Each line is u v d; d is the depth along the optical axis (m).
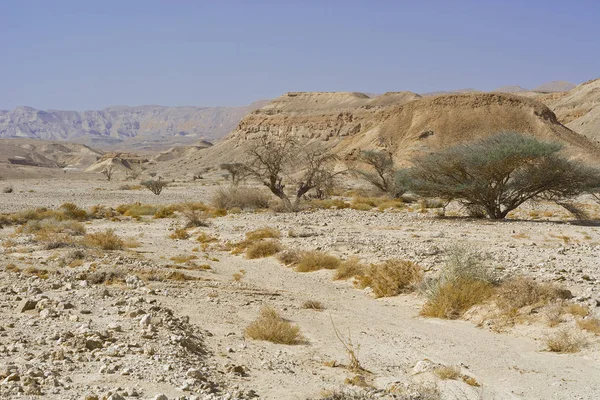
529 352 10.21
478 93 146.75
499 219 34.69
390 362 9.49
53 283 14.00
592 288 13.50
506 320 11.99
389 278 15.54
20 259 18.89
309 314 12.93
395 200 53.41
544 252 20.50
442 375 8.70
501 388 8.36
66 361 7.75
